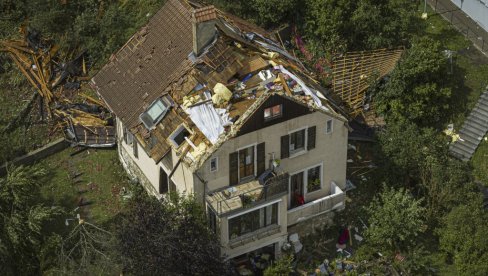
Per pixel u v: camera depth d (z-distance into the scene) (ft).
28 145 168.35
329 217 147.23
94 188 157.69
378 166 155.22
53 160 164.76
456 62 174.29
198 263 127.95
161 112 136.67
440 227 148.56
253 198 131.34
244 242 135.03
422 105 160.76
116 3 194.08
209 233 130.82
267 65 139.44
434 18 185.88
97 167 162.20
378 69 168.25
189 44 142.51
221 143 127.85
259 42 149.48
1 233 136.26
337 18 170.19
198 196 132.57
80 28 185.98
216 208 129.80
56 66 185.37
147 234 128.77
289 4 175.32
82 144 166.20
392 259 141.90
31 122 173.27
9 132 171.73
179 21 146.72
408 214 141.18
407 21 172.86
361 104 166.30
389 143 153.38
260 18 179.11
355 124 164.76
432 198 150.10
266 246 141.69
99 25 186.60
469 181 154.30
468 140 164.14
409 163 151.02
